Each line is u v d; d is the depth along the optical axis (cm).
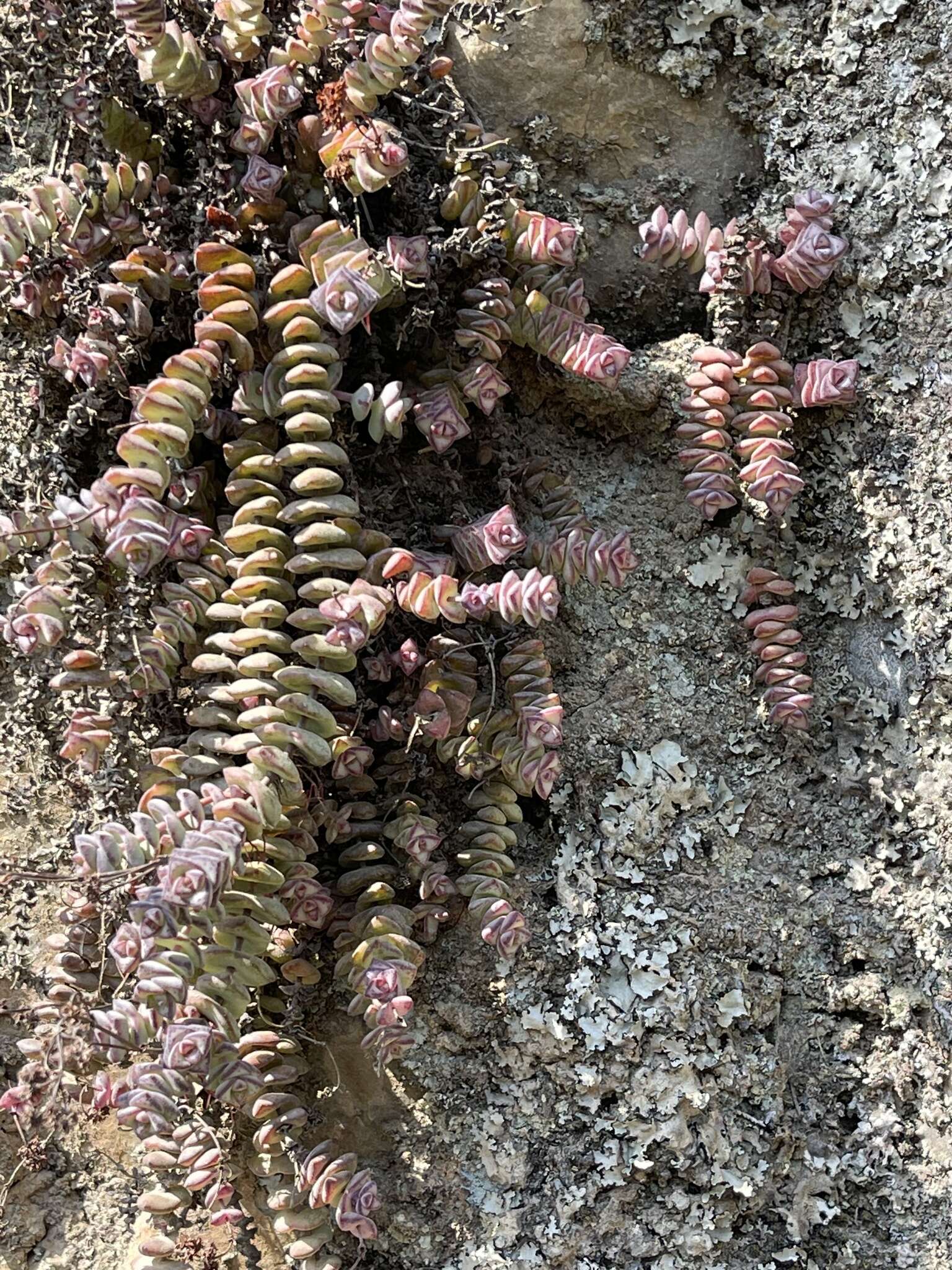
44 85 33
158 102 32
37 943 35
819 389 36
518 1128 35
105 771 34
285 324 31
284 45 32
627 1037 35
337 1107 35
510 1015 35
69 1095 32
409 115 34
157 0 29
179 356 30
